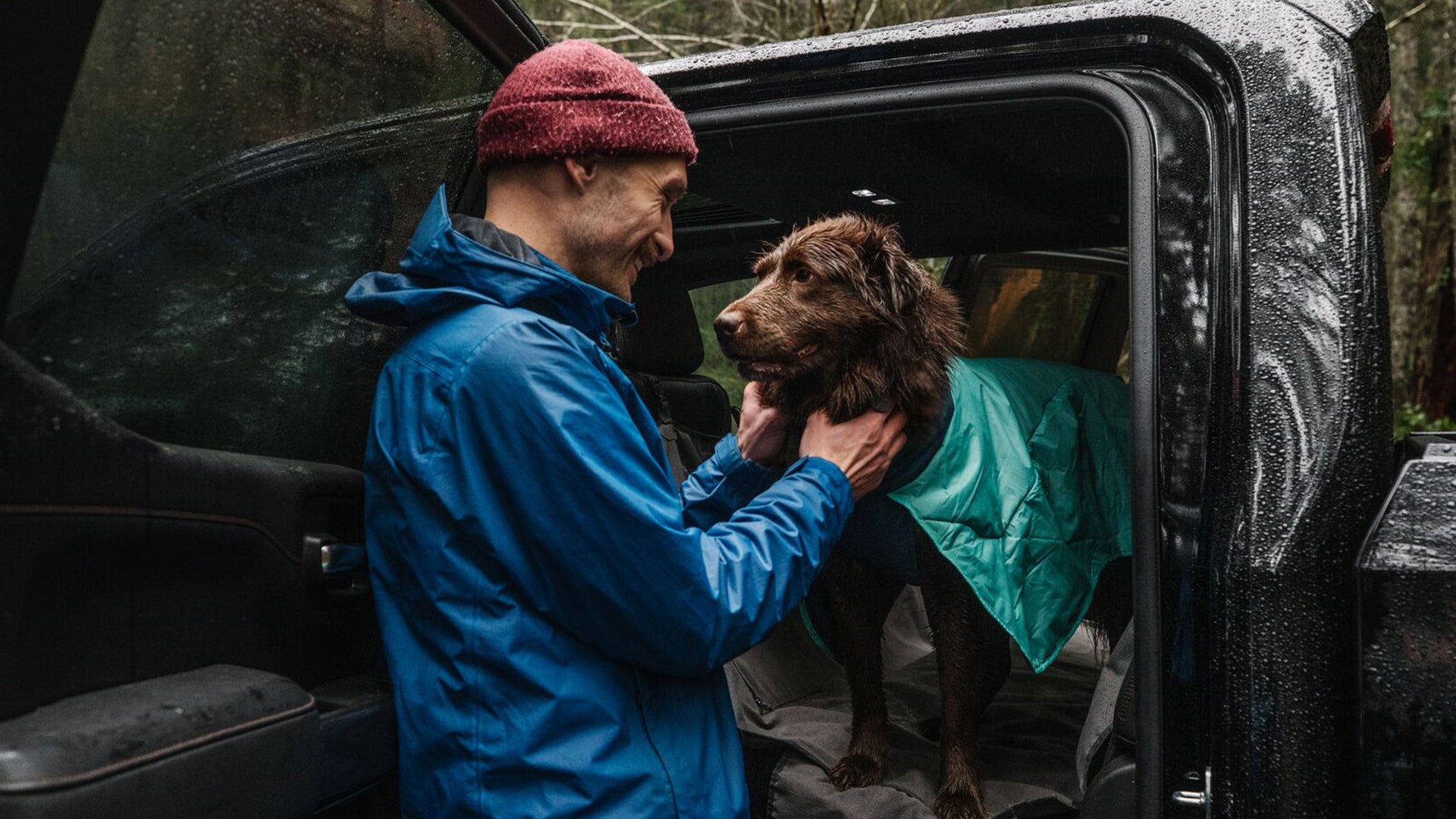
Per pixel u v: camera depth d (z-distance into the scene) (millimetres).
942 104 1606
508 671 1292
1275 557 1278
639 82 1452
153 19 1120
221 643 1186
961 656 2225
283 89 1340
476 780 1283
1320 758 1264
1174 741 1393
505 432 1287
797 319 2080
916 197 2436
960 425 2074
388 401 1390
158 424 1204
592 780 1273
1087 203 2430
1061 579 2115
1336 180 1347
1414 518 1233
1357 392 1300
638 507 1288
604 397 1343
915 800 2180
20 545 930
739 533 1475
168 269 1201
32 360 1020
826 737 2346
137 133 1131
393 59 1515
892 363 2029
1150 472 1416
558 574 1306
